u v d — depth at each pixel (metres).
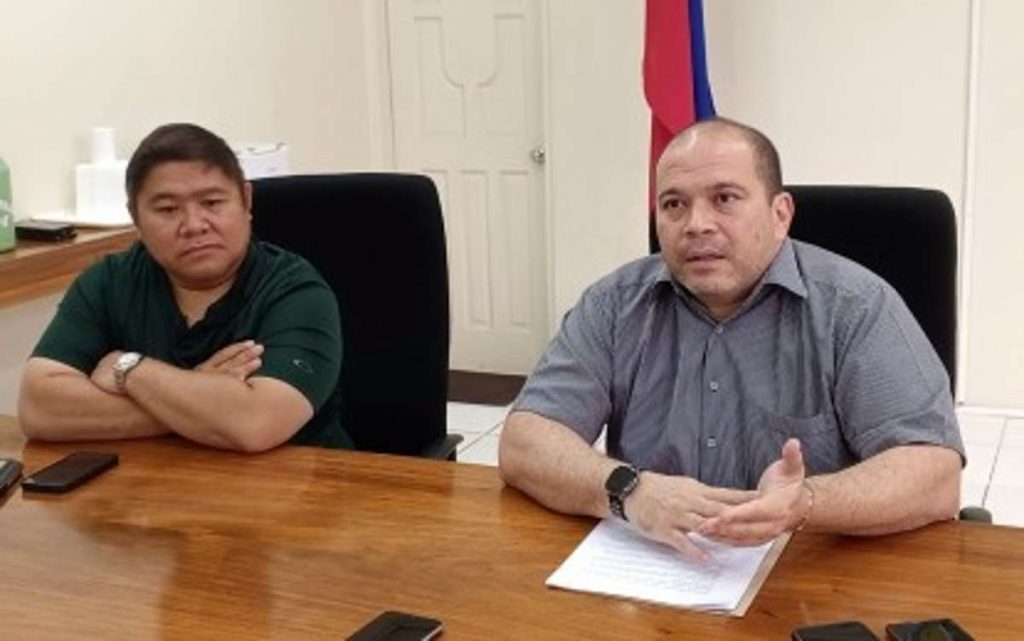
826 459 1.64
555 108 4.17
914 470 1.45
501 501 1.59
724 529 1.34
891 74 3.85
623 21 4.02
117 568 1.41
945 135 3.84
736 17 3.97
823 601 1.26
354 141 4.47
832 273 1.66
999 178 3.81
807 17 3.90
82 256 2.67
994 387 3.95
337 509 1.58
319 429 1.99
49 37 2.92
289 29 3.99
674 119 3.64
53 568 1.42
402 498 1.61
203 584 1.36
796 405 1.64
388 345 2.14
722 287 1.61
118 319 2.04
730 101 4.04
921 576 1.31
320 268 2.14
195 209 1.90
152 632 1.25
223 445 1.82
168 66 3.38
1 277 2.46
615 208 4.18
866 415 1.57
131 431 1.89
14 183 2.83
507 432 1.67
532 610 1.27
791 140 4.01
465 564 1.39
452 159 4.56
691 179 1.60
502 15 4.36
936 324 1.83
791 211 1.76
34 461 1.82
